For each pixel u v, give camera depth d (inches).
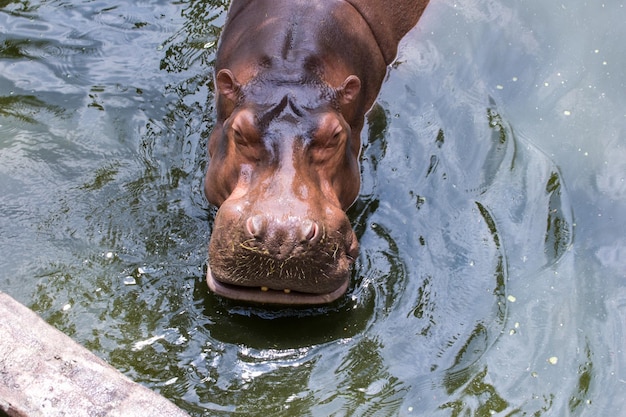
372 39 220.5
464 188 205.3
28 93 219.6
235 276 179.9
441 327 187.2
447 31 232.5
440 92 221.3
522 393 179.8
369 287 191.3
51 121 215.0
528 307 189.6
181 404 177.3
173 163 207.9
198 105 217.6
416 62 226.5
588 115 217.5
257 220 176.1
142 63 225.5
